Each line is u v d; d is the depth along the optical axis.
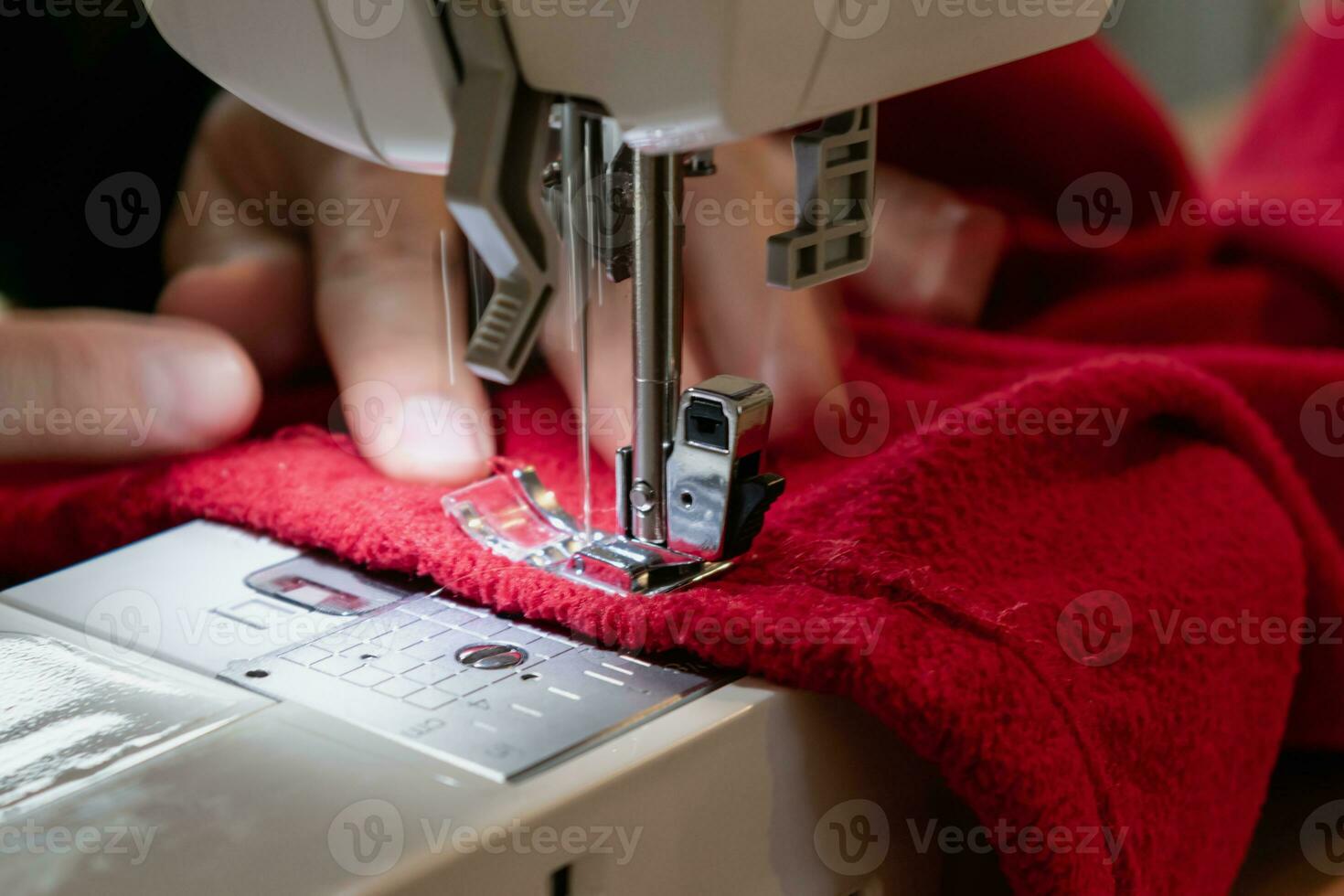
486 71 0.38
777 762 0.42
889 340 0.84
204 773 0.37
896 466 0.53
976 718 0.41
